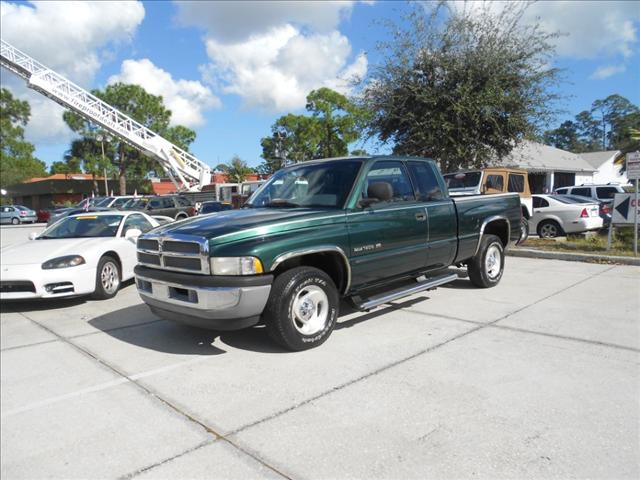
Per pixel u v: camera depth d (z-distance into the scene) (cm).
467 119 1391
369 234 530
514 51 1389
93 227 847
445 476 270
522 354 454
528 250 1082
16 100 6506
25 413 371
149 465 294
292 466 286
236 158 5344
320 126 4553
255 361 457
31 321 642
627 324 539
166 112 4972
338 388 390
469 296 696
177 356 482
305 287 471
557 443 300
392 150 1555
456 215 662
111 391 405
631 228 1453
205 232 454
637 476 266
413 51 1431
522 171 1291
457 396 369
